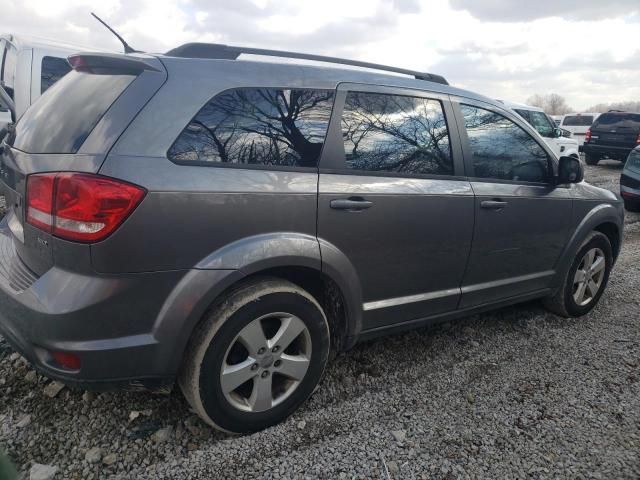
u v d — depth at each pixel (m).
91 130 2.01
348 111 2.56
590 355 3.30
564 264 3.71
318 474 2.13
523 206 3.28
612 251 4.21
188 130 2.08
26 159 2.15
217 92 2.18
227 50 2.40
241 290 2.21
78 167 1.91
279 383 2.49
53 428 2.31
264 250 2.19
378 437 2.38
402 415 2.56
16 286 2.10
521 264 3.42
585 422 2.56
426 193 2.76
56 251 1.95
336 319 2.70
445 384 2.87
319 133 2.45
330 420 2.50
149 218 1.94
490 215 3.09
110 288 1.91
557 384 2.92
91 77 2.30
